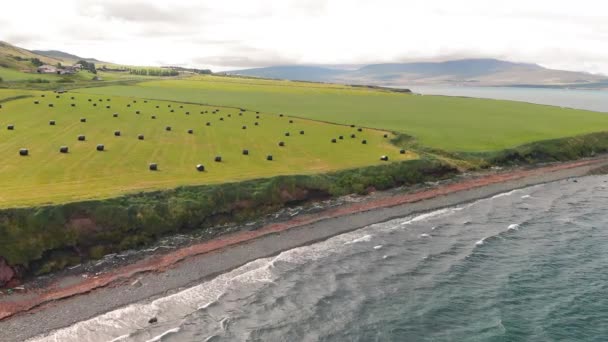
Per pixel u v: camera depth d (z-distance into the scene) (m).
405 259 36.38
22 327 26.23
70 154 49.84
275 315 28.56
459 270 34.69
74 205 35.03
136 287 30.80
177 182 42.09
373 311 29.19
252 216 42.00
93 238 34.38
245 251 36.69
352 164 52.91
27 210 33.06
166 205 38.62
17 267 30.53
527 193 53.00
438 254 37.38
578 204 49.75
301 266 34.84
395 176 52.53
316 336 26.67
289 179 46.31
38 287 29.97
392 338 26.56
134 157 50.25
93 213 35.31
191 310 28.70
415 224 43.53
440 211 47.03
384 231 41.72
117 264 33.28
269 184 44.75
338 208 45.69
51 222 33.34
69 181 40.69
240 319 28.05
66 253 32.88
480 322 28.12
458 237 40.81
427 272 34.34
